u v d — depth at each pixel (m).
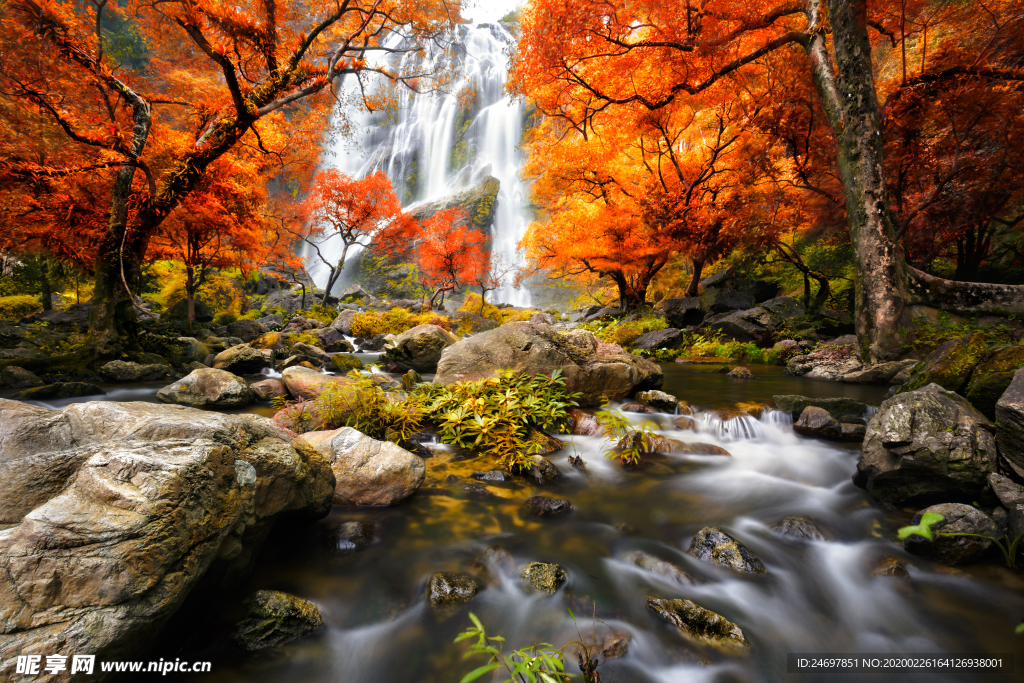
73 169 10.16
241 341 15.63
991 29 12.65
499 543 3.23
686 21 12.75
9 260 15.49
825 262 19.12
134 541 1.68
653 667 2.22
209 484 2.07
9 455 2.21
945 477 3.50
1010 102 11.06
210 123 13.66
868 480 4.00
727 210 17.67
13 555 1.57
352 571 2.83
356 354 15.55
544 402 5.89
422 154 55.47
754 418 6.18
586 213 20.20
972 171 12.45
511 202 47.50
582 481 4.43
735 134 19.44
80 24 10.38
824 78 10.50
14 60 10.95
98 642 1.53
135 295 11.09
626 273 25.64
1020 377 3.44
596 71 15.88
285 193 33.00
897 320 9.50
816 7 11.05
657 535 3.43
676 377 10.59
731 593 2.79
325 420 5.19
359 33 14.27
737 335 16.50
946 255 16.92
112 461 1.86
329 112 20.95
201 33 12.21
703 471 4.72
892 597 2.75
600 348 7.60
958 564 2.96
